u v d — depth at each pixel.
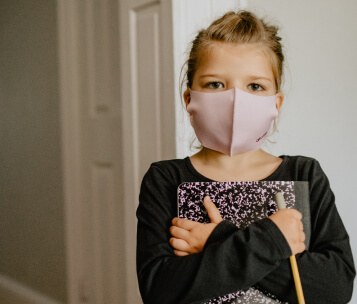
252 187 0.67
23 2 2.30
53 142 2.14
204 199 0.67
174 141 1.29
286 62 1.29
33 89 2.28
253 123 0.71
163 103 1.33
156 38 1.34
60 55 1.98
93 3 1.81
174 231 0.67
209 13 1.28
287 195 0.67
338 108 1.26
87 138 1.90
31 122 2.32
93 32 1.82
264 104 0.71
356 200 1.25
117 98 1.71
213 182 0.69
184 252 0.66
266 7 1.31
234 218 0.66
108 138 1.77
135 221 1.47
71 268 2.01
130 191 1.48
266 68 0.72
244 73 0.70
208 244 0.64
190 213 0.68
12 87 2.47
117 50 1.69
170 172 0.74
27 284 2.44
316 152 1.30
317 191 0.72
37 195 2.30
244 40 0.71
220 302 0.64
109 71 1.75
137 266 0.70
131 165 1.47
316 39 1.28
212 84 0.71
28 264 2.42
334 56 1.26
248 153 0.75
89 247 1.92
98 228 1.85
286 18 1.30
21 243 2.46
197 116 0.73
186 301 0.63
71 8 1.93
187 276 0.62
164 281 0.64
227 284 0.61
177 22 1.26
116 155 1.73
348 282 0.67
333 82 1.26
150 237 0.70
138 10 1.41
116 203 1.74
